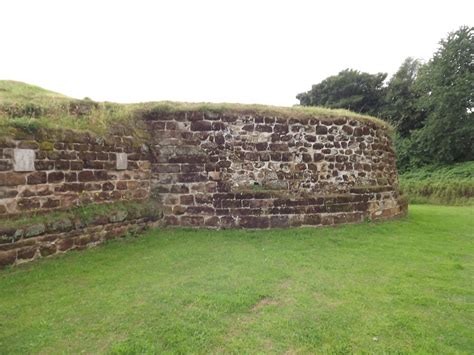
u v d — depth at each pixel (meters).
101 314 3.52
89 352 2.87
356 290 4.30
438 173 24.81
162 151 7.76
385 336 3.23
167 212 7.69
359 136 8.91
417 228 8.41
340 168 8.56
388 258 5.75
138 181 7.31
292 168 8.10
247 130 7.92
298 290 4.28
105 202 6.49
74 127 6.16
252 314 3.62
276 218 7.71
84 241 5.81
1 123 4.97
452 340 3.20
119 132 6.91
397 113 29.89
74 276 4.57
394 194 9.70
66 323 3.34
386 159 9.82
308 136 8.27
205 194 7.66
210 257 5.55
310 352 2.94
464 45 25.06
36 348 2.92
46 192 5.44
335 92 30.73
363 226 8.14
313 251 6.06
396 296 4.16
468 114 25.14
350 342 3.11
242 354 2.88
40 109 6.35
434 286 4.50
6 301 3.80
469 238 7.59
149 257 5.48
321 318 3.54
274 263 5.32
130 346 2.92
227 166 7.78
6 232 4.70
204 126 7.77
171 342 3.01
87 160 6.15
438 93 25.36
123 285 4.30
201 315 3.52
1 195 4.84
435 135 25.97
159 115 7.79
